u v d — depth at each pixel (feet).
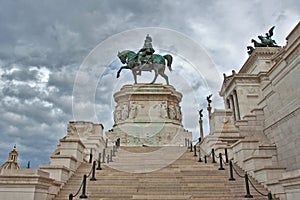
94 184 36.24
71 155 41.09
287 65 61.26
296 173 27.96
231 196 32.48
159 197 31.60
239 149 45.98
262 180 36.83
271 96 68.08
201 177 39.01
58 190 34.45
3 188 28.84
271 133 66.74
